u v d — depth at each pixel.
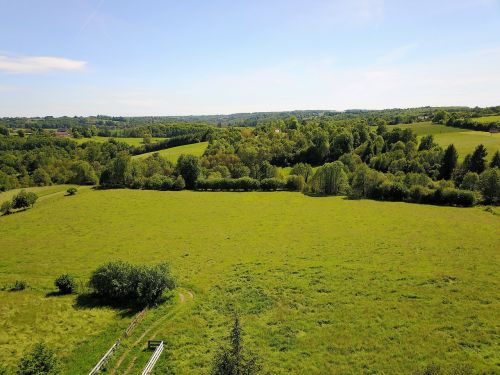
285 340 30.12
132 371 26.80
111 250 56.94
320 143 129.62
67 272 48.44
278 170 114.75
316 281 41.88
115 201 92.19
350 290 38.91
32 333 32.56
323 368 26.05
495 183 80.38
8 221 75.12
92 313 36.38
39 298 40.09
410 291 37.75
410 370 25.22
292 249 53.94
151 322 34.38
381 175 92.75
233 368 18.42
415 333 29.88
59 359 28.27
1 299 39.78
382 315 33.19
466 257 46.75
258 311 35.72
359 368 25.86
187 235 63.78
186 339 30.91
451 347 27.62
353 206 81.31
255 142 153.12
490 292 36.59
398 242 54.25
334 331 31.08
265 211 79.69
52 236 64.81
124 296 38.88
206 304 37.81
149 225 70.69
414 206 79.81
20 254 55.78
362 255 49.53
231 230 66.00
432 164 107.62
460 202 79.62
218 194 101.25
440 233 57.88
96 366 26.25
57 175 127.75
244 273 45.69
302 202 87.94
